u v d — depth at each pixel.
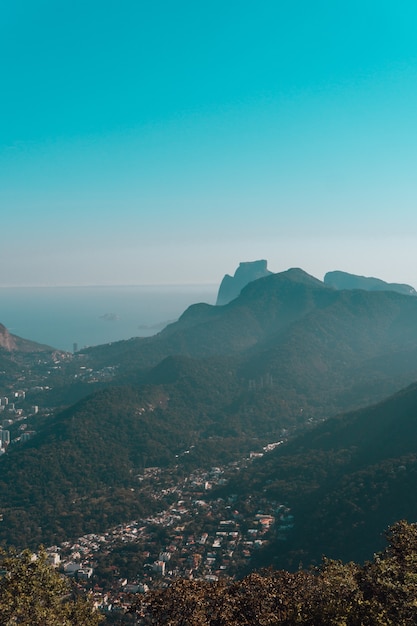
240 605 28.34
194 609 27.17
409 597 23.64
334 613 24.19
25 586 27.14
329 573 29.05
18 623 25.39
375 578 26.94
